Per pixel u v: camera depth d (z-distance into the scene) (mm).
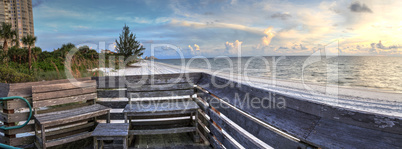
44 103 2961
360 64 54375
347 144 1251
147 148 3121
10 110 2801
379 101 7293
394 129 1119
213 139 2986
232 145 2408
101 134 2646
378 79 24375
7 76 8570
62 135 3229
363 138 1213
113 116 3631
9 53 15039
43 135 2660
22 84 2955
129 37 21094
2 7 107688
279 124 1765
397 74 31281
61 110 3172
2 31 24625
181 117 4125
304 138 1484
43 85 2969
